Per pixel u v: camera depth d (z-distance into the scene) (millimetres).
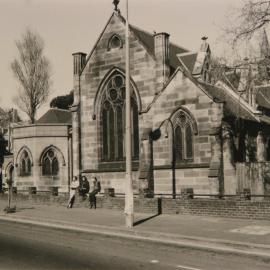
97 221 22500
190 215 23891
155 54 33219
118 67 35312
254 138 32438
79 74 37625
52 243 16922
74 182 29250
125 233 19672
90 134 36875
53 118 54281
